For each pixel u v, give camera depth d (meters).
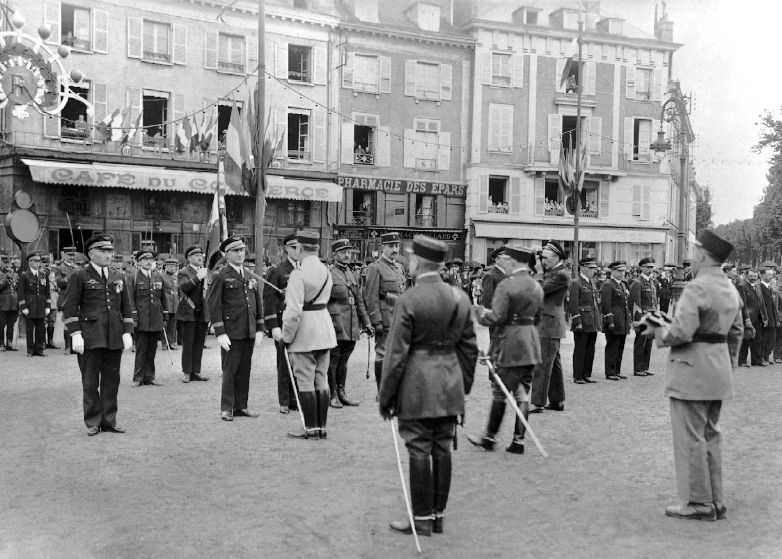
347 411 9.30
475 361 5.17
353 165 34.53
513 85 37.25
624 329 12.47
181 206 30.53
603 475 6.42
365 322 10.00
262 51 18.30
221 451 7.12
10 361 13.99
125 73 29.30
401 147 35.59
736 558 4.48
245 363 8.90
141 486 5.94
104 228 28.80
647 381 12.44
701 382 5.23
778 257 36.59
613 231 39.06
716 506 5.30
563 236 38.03
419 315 4.88
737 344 5.52
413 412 4.83
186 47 30.53
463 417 5.04
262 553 4.54
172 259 16.59
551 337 9.25
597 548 4.65
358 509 5.39
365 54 34.62
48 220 27.69
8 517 5.18
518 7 37.97
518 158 37.50
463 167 37.03
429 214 36.62
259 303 9.08
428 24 36.03
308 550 4.59
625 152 39.34
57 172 26.83
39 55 17.50
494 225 36.81
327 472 6.39
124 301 8.02
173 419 8.69
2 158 27.23
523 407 7.24
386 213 35.31
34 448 7.18
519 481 6.22
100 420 7.92
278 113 32.44
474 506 5.52
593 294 12.10
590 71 38.53
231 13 31.34
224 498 5.63
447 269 25.80
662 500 5.69
